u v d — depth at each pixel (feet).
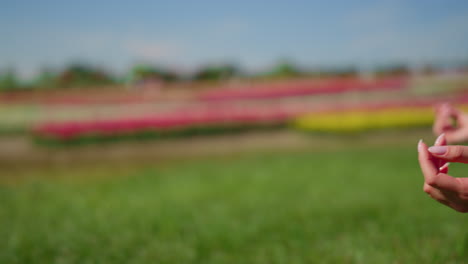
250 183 11.84
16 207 9.93
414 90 44.83
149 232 6.82
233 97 47.85
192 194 10.52
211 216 7.86
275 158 17.88
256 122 27.84
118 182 13.43
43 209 9.49
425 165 2.07
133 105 44.96
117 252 5.87
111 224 7.45
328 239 5.96
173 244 6.09
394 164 13.75
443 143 2.23
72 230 7.22
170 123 25.77
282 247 5.66
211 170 15.23
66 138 23.56
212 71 63.46
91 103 44.96
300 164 15.26
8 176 16.76
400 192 9.18
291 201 8.98
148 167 17.93
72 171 17.74
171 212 8.25
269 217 7.51
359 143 22.53
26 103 43.60
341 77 59.77
